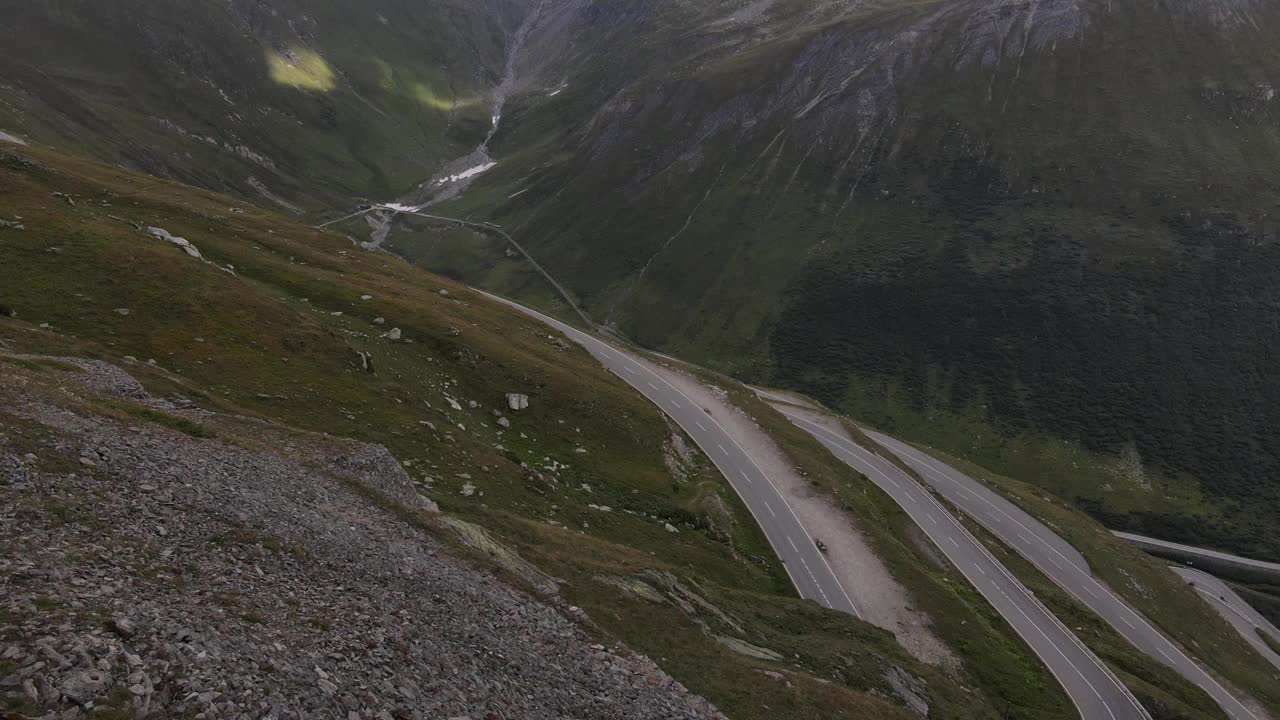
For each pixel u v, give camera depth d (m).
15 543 15.49
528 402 79.50
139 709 11.68
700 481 82.31
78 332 48.94
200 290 60.72
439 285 122.44
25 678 11.02
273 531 23.72
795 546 75.25
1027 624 77.06
